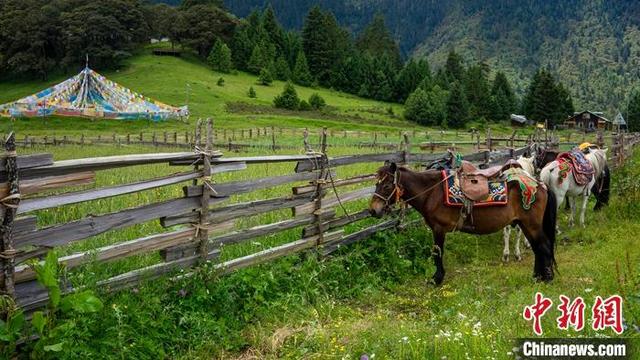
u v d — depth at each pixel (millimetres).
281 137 48062
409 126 93875
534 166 11680
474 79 126062
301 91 119438
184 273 5961
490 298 6785
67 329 4566
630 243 9328
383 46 176875
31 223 4629
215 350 5395
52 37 117688
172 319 5547
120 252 5391
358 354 5078
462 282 7762
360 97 129500
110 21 116750
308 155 7625
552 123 114000
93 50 112875
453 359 4676
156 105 72812
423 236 9555
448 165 8102
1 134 51688
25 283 4688
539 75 121938
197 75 112375
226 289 6090
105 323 5000
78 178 4918
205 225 6160
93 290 5078
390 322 5961
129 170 14289
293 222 7445
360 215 8688
